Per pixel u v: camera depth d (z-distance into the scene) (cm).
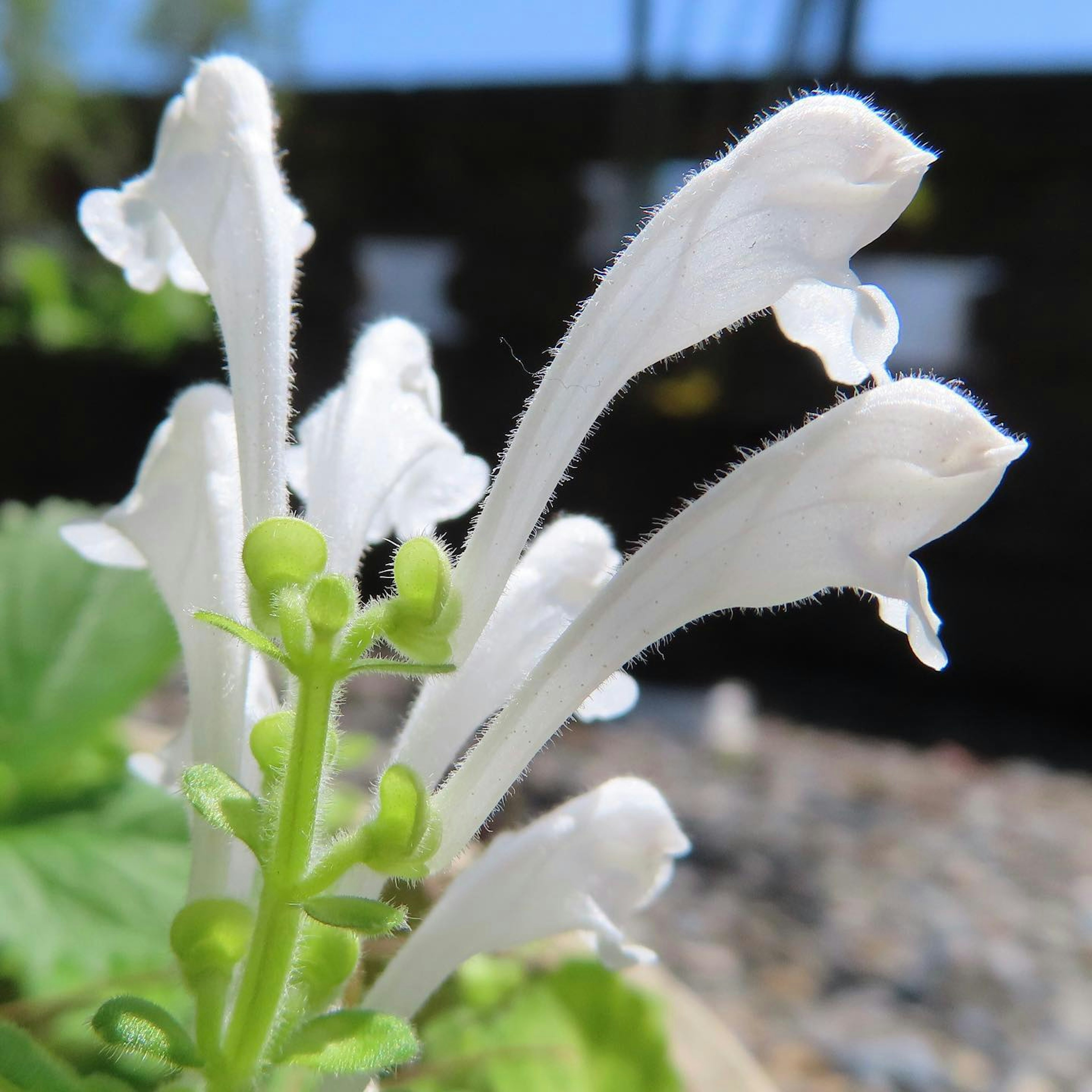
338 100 39
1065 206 31
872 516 5
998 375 32
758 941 15
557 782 20
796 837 19
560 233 38
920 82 32
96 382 39
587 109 37
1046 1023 14
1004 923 16
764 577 5
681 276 5
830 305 5
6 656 9
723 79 34
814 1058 13
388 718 22
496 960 10
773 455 5
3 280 41
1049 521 30
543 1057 9
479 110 38
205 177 5
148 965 8
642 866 6
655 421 34
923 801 21
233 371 5
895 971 15
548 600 6
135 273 5
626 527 34
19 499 39
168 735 13
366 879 5
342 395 5
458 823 5
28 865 8
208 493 5
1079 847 19
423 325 39
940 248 33
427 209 39
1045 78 31
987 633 30
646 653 29
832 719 26
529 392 37
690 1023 10
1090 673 30
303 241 5
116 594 10
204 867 5
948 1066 13
